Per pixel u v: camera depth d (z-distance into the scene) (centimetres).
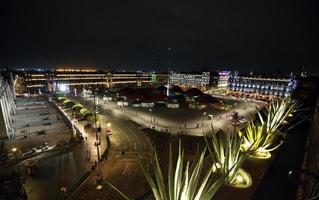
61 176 2336
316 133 711
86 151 3066
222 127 4731
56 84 11338
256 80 11519
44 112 5603
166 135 3856
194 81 14550
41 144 3281
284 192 547
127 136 3838
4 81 5653
